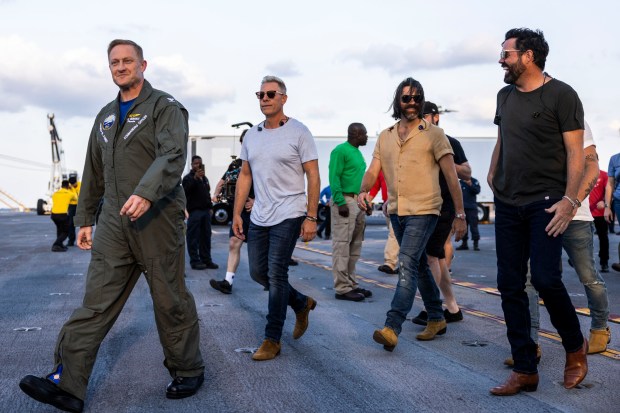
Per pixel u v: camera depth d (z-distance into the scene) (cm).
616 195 927
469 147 2769
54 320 600
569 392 379
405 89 479
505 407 353
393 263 984
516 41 373
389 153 491
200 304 686
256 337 527
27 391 327
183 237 366
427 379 406
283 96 468
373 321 592
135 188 345
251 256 473
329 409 352
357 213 719
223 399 370
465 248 1399
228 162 2627
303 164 462
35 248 1469
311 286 834
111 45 356
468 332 541
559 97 366
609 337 473
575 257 466
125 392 383
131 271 360
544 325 568
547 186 371
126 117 352
